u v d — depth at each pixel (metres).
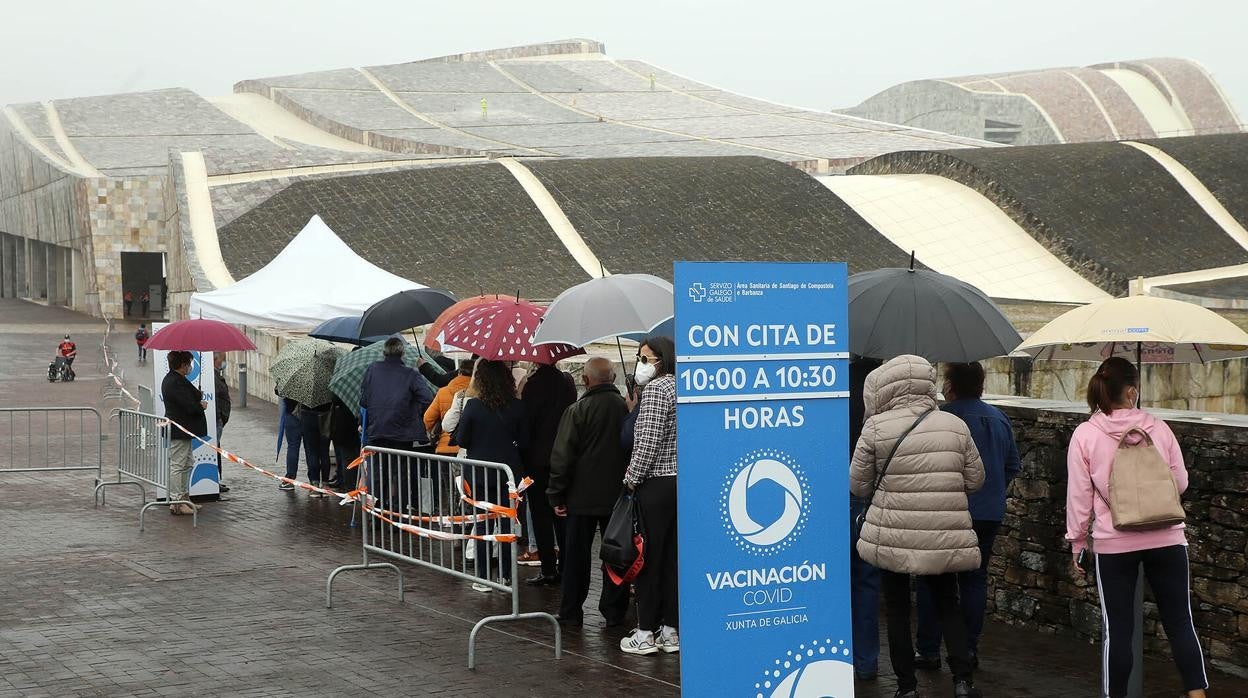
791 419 5.59
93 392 32.16
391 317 13.91
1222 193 55.16
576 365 19.81
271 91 103.00
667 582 8.36
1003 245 51.03
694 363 5.37
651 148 83.44
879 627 9.23
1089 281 48.38
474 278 45.31
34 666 7.89
